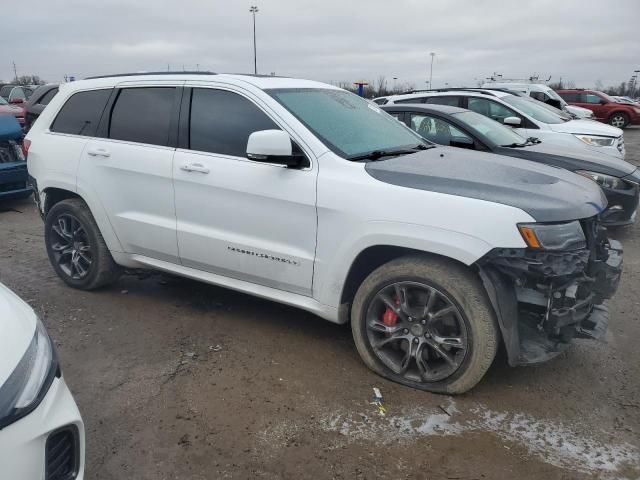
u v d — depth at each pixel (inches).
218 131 154.5
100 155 174.1
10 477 73.9
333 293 138.9
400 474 105.7
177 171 157.4
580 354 152.9
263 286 153.2
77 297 187.9
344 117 158.6
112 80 180.5
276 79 163.3
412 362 134.3
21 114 533.3
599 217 136.0
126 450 111.5
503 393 132.5
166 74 169.6
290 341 157.8
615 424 121.6
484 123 288.7
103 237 180.7
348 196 131.5
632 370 145.0
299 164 140.0
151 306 181.5
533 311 126.3
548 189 127.7
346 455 110.7
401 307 131.0
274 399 129.1
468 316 122.6
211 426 119.2
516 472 106.4
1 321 86.8
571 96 1045.8
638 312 183.0
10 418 75.4
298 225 139.6
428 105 297.0
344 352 151.7
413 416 123.2
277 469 106.8
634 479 104.8
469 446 113.6
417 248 123.7
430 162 142.7
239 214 148.3
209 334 161.9
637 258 244.8
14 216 312.8
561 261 116.0
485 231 117.0
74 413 86.3
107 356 148.8
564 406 127.9
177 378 137.9
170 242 163.5
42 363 86.2
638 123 1000.9
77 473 86.2
